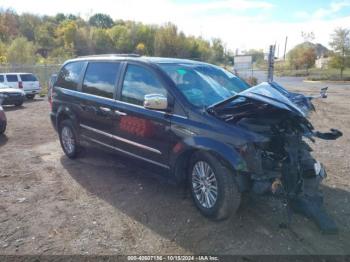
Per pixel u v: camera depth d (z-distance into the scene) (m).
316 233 3.87
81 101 5.98
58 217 4.30
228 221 4.11
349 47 50.69
